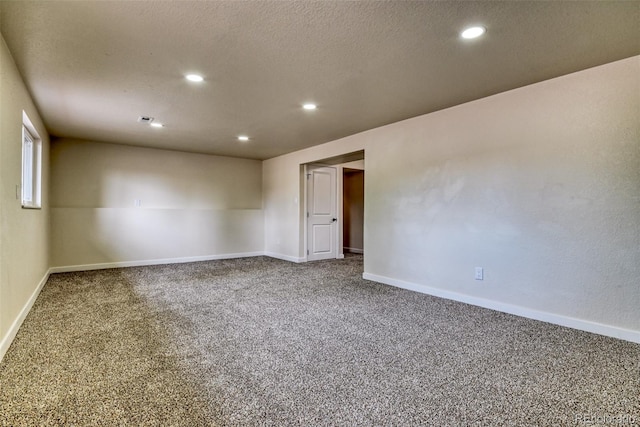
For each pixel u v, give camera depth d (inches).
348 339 99.9
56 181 203.8
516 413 63.6
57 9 73.7
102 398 67.9
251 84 117.8
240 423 60.5
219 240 263.1
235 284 173.6
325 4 72.3
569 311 109.7
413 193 158.7
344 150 200.4
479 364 83.7
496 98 127.4
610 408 65.1
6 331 90.4
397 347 94.0
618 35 84.9
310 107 143.1
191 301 141.0
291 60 99.4
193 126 175.3
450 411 64.3
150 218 233.6
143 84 117.6
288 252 258.2
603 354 89.2
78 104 138.7
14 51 92.8
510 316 120.6
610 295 101.7
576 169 107.8
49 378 75.7
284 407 65.5
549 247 114.1
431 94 127.3
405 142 162.2
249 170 282.7
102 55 96.0
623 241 99.4
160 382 74.5
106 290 159.0
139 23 79.7
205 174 259.6
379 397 69.1
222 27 81.6
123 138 205.2
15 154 101.5
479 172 133.0
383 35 85.4
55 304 135.0
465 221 137.9
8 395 68.7
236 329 108.1
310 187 253.9
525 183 119.6
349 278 188.2
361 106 141.3
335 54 95.8
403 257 164.1
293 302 139.8
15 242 100.8
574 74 107.9
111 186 221.9
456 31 83.4
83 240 210.5
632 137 97.7
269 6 73.0
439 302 139.0
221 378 76.6
